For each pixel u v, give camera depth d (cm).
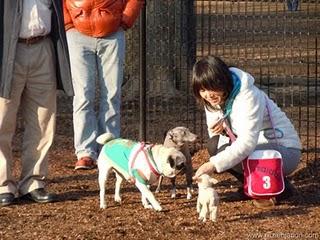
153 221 507
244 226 496
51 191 585
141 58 691
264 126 544
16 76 535
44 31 534
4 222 513
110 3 652
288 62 994
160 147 511
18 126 768
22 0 529
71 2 653
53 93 548
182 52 881
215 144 544
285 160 542
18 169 653
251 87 515
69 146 742
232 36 987
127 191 582
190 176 554
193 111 816
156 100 873
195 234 482
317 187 590
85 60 659
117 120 673
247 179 527
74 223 509
